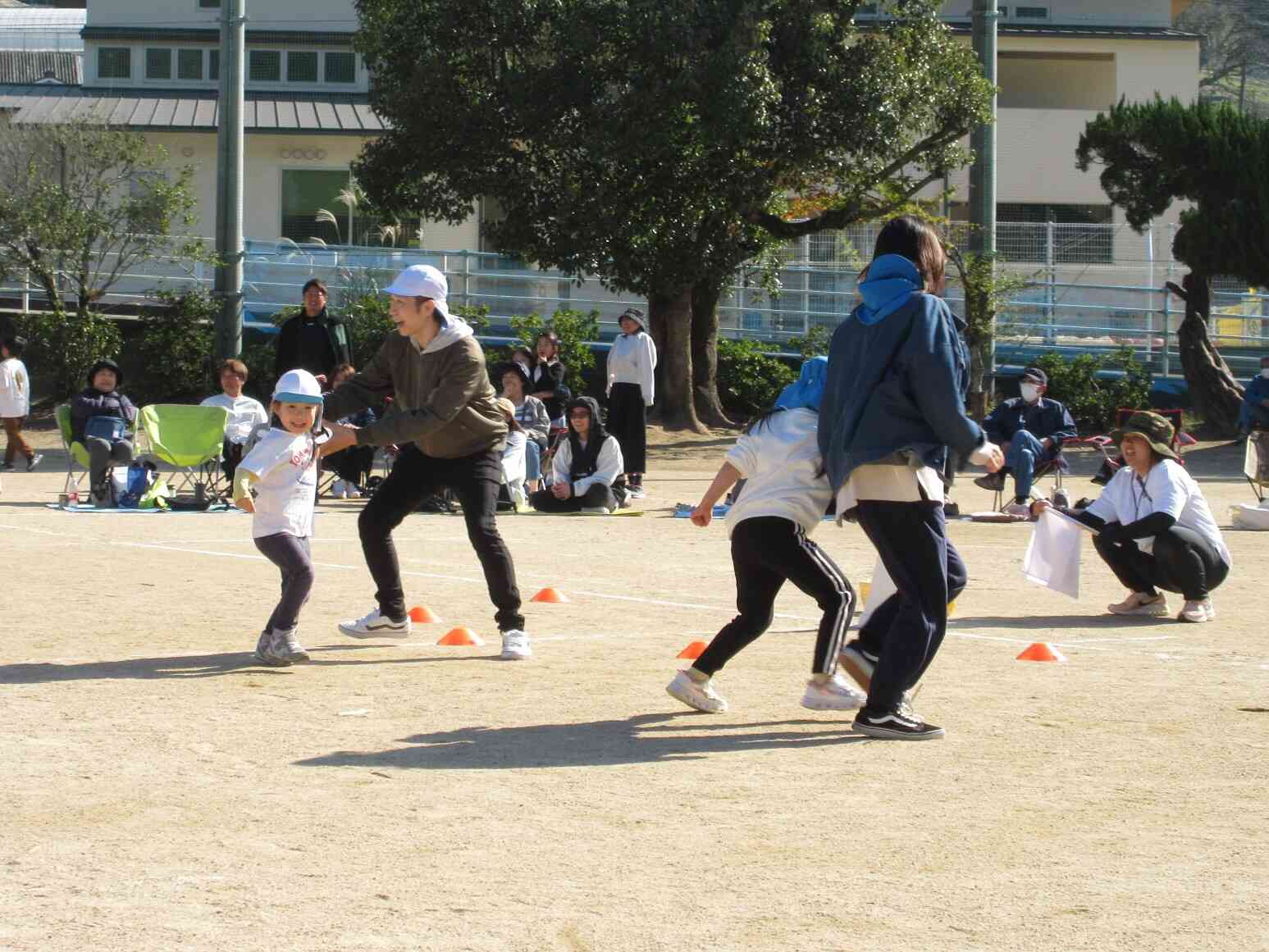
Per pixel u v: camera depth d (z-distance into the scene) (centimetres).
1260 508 1522
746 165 2422
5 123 3027
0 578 1007
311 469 733
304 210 3697
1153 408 2916
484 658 749
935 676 711
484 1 2378
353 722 595
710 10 2328
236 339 2584
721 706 621
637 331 1855
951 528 1513
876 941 352
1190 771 524
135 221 2906
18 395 2130
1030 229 3212
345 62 3847
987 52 2589
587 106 2366
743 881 397
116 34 3775
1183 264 2978
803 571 607
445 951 343
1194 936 356
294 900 378
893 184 2655
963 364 550
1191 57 3984
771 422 612
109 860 411
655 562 1196
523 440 1681
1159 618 925
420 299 736
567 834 439
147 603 911
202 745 553
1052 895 386
